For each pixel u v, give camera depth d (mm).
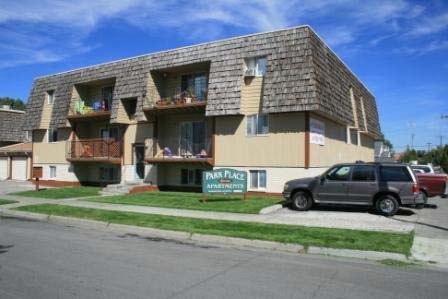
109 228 14867
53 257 9727
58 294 6941
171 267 8898
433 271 9094
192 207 18750
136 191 26156
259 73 23719
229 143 24375
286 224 14352
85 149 31641
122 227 14703
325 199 17469
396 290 7488
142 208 18828
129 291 7125
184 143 27359
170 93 28062
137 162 29281
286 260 9867
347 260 10078
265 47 23297
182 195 23609
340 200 17234
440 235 12664
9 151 41312
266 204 19141
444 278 8469
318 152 23500
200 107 25344
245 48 23906
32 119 35312
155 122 27797
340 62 27469
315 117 23078
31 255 9930
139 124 28797
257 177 23469
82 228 14828
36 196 24578
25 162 40594
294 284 7734
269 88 22422
